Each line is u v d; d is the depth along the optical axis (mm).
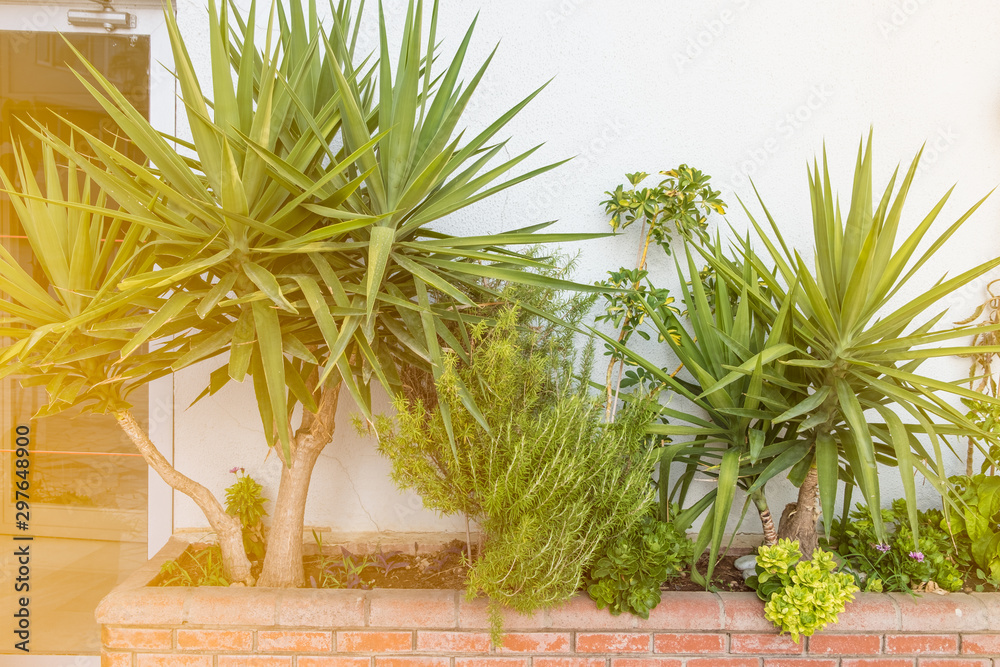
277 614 1689
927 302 1645
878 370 1683
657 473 2381
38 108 2344
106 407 1642
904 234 2383
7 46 2301
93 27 2258
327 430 1867
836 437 1896
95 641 2205
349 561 1998
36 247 1593
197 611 1680
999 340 2330
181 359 1442
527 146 2293
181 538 2205
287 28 1799
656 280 2342
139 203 1492
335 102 1581
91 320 1573
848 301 1655
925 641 1739
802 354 1840
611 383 2314
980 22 2324
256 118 1422
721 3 2293
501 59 2271
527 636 1712
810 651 1737
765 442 2008
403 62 1765
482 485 1643
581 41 2285
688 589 1876
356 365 1866
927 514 2188
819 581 1681
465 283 1826
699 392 2115
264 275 1431
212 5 1411
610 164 2311
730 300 2232
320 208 1461
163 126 2266
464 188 1710
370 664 1704
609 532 1750
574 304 2025
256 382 1594
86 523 2420
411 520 2314
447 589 1845
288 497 1844
